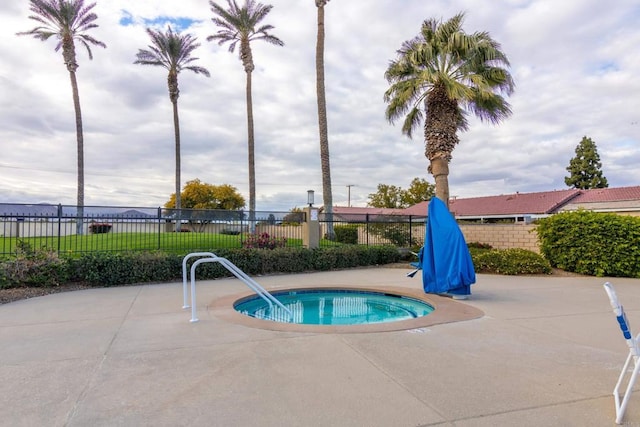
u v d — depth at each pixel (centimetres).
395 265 1269
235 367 356
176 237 1432
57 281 831
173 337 454
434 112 1310
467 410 270
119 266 866
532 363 367
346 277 1016
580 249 1026
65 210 1035
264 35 2448
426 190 5041
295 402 283
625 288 820
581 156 4116
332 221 1458
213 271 975
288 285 870
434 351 403
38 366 359
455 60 1299
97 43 2477
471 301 677
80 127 2448
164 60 2762
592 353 396
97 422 253
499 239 1606
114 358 381
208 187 4603
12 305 650
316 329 487
